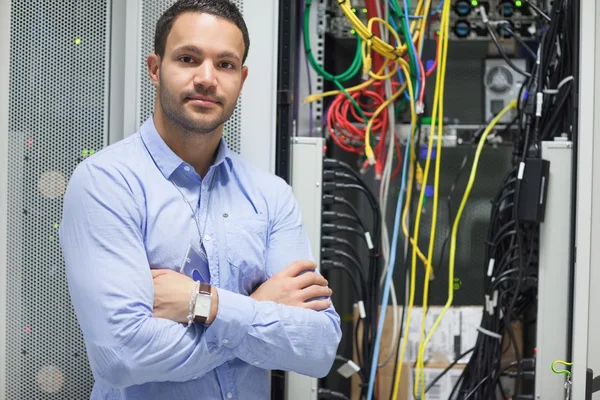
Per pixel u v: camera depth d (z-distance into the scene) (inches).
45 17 78.7
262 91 78.9
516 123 96.3
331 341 61.8
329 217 88.9
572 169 82.0
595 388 77.2
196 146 63.9
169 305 56.7
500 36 96.1
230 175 68.1
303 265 64.2
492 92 98.6
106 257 56.6
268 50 78.9
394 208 98.9
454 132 98.0
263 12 78.9
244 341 57.4
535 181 83.2
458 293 99.3
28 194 79.0
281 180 70.9
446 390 92.8
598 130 78.0
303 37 91.7
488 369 89.0
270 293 62.2
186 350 55.2
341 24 95.0
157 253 60.7
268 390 77.6
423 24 89.4
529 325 94.3
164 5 78.5
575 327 78.2
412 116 90.0
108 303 54.9
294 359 59.4
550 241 83.7
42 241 79.0
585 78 78.3
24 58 78.7
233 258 64.1
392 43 94.6
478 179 99.3
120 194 59.1
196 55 60.3
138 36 78.5
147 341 54.1
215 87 60.0
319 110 94.3
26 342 78.9
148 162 63.4
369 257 90.5
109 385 58.9
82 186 58.9
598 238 77.6
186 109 60.0
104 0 79.1
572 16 85.0
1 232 78.8
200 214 64.1
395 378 91.0
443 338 94.0
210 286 57.5
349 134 94.8
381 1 93.1
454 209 99.6
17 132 78.9
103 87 79.4
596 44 77.9
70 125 79.3
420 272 98.9
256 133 79.1
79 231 57.9
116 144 64.0
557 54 87.8
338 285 99.6
